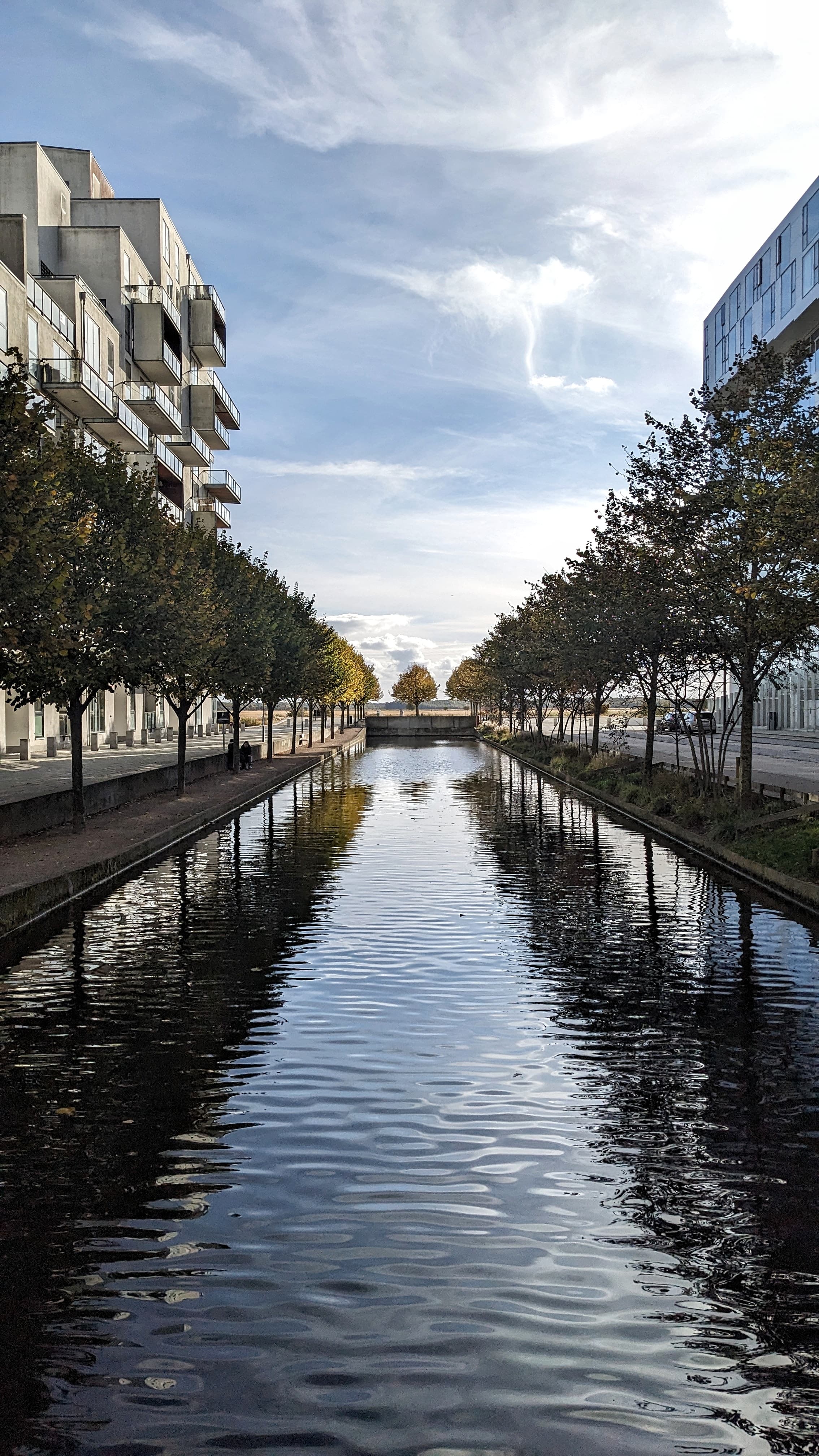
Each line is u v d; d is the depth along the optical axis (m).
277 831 24.53
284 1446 3.62
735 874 17.86
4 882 14.16
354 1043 8.52
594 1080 7.61
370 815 28.36
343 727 102.12
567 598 39.47
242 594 39.06
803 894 14.77
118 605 22.31
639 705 41.78
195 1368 4.07
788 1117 6.88
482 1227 5.27
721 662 24.12
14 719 43.09
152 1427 3.72
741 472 21.28
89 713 53.78
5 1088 7.47
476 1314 4.45
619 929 13.19
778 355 22.27
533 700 65.75
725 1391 3.94
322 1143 6.41
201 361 74.25
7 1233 5.24
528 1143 6.41
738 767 22.34
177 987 10.35
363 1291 4.64
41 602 15.34
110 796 26.09
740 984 10.41
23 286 38.41
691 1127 6.69
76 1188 5.77
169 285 64.12
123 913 14.27
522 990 10.21
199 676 29.91
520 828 25.25
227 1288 4.67
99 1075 7.75
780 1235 5.21
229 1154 6.23
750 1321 4.42
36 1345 4.24
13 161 48.84
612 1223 5.32
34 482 14.82
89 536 22.55
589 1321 4.40
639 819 26.80
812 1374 4.05
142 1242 5.13
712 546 21.00
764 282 68.75
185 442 64.62
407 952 11.85
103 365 49.62
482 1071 7.80
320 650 61.28
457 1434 3.68
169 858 19.77
